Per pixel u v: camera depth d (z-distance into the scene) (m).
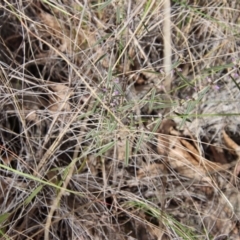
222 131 0.56
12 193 0.51
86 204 0.49
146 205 0.50
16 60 0.57
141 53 0.55
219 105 0.56
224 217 0.52
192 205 0.53
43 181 0.47
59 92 0.54
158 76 0.55
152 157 0.54
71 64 0.49
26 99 0.55
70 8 0.54
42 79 0.53
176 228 0.49
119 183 0.52
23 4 0.56
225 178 0.52
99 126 0.51
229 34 0.56
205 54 0.57
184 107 0.55
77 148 0.53
